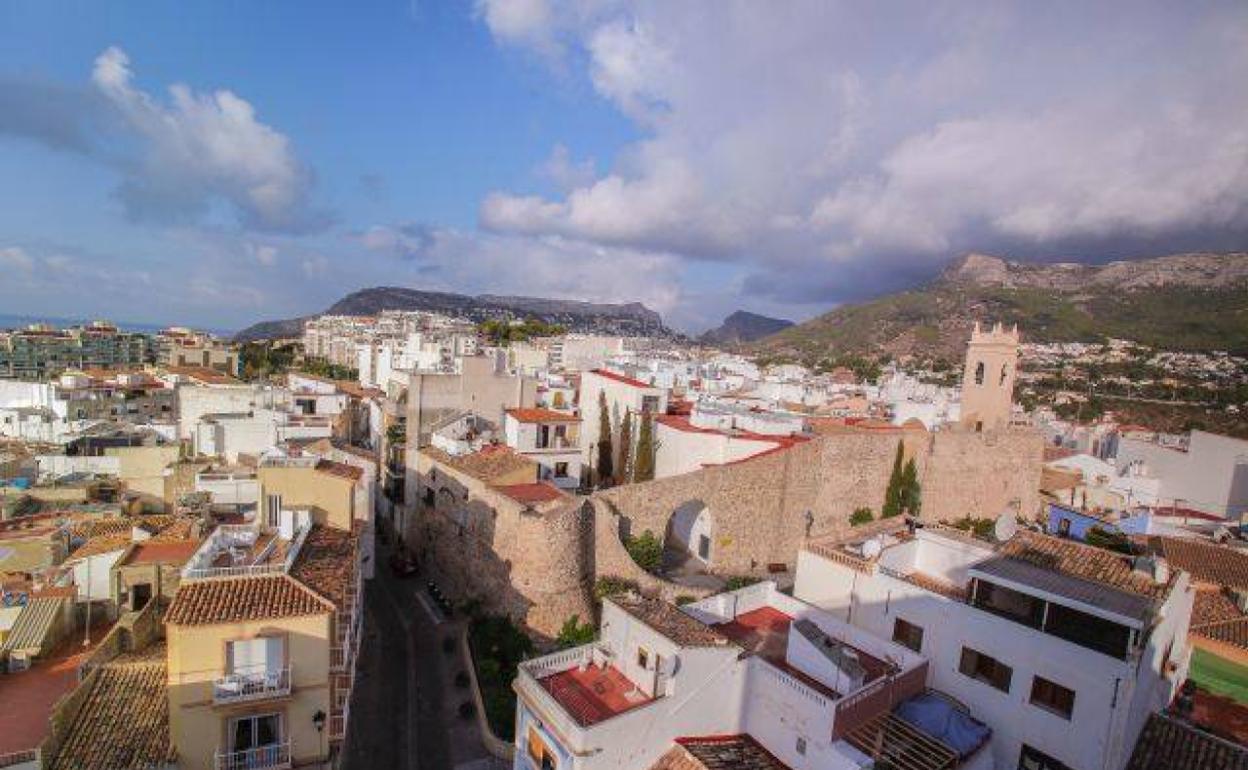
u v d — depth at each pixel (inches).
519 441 2288.4
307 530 1284.4
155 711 1064.2
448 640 1697.8
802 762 968.9
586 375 3105.3
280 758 993.5
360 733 1328.7
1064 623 1088.2
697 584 2017.7
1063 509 2755.9
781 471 2316.7
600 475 2893.7
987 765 1082.1
